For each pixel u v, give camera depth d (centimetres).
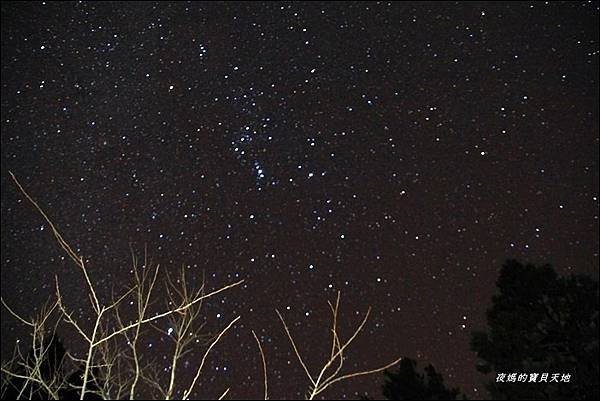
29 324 261
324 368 226
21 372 377
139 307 245
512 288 733
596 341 673
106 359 292
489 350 697
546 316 700
